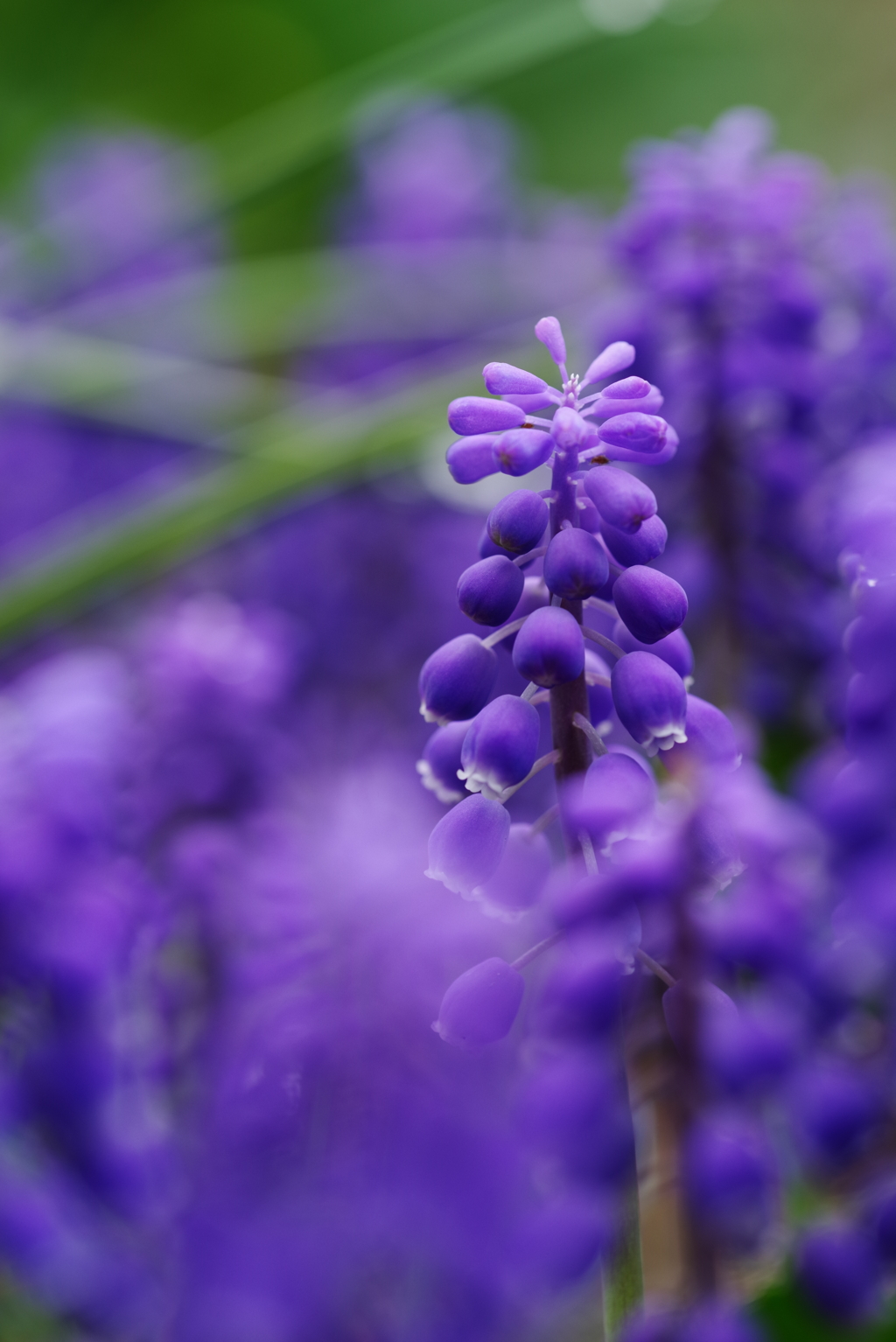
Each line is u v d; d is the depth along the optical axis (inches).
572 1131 8.8
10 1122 11.1
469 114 23.4
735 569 12.3
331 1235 10.6
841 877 9.8
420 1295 10.6
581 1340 10.9
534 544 8.3
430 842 8.4
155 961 11.4
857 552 9.8
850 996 9.9
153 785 12.3
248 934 11.3
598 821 8.3
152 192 21.9
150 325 18.8
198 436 17.4
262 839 11.5
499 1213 10.6
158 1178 11.2
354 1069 10.8
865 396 12.9
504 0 25.3
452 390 15.2
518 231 19.7
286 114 24.4
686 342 12.5
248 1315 10.6
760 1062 9.3
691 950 9.2
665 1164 9.3
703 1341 8.9
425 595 15.4
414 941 10.8
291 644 14.5
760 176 12.7
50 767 11.4
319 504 15.4
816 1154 9.7
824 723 11.5
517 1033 10.7
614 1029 8.8
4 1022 11.2
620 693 8.3
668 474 12.4
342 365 19.0
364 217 20.6
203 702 12.4
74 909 11.0
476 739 8.4
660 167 12.6
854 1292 9.3
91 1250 11.1
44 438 18.1
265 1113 10.8
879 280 12.9
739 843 9.7
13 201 23.5
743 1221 9.1
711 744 8.6
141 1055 11.4
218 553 15.8
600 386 12.3
